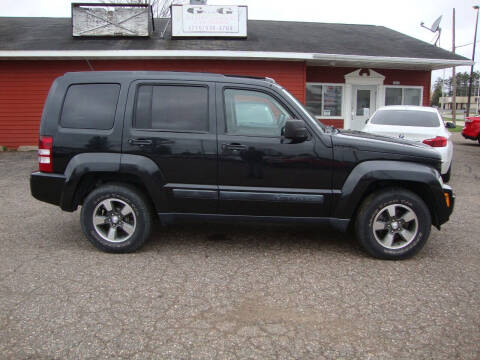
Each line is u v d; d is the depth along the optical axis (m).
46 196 4.36
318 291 3.57
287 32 15.73
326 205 4.25
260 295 3.49
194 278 3.81
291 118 4.26
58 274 3.85
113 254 4.41
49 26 15.01
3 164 10.40
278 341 2.82
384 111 8.59
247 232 5.22
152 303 3.32
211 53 12.23
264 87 4.29
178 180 4.27
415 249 4.28
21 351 2.65
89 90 4.36
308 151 4.18
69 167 4.27
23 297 3.38
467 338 2.88
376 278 3.85
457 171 10.32
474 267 4.14
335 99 15.11
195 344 2.77
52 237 4.95
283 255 4.43
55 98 4.38
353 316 3.16
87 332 2.88
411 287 3.67
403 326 3.02
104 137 4.25
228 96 4.29
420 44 15.65
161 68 12.91
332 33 16.33
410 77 15.58
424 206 4.21
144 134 4.23
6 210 6.18
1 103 12.66
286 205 4.24
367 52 13.62
